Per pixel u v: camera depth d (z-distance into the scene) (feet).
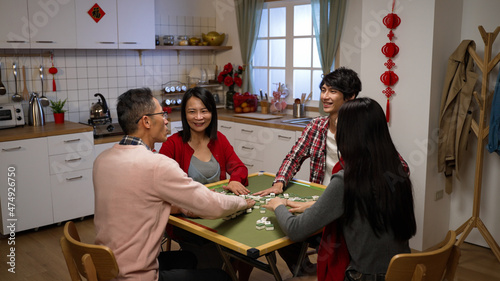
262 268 6.01
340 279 5.50
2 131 12.34
